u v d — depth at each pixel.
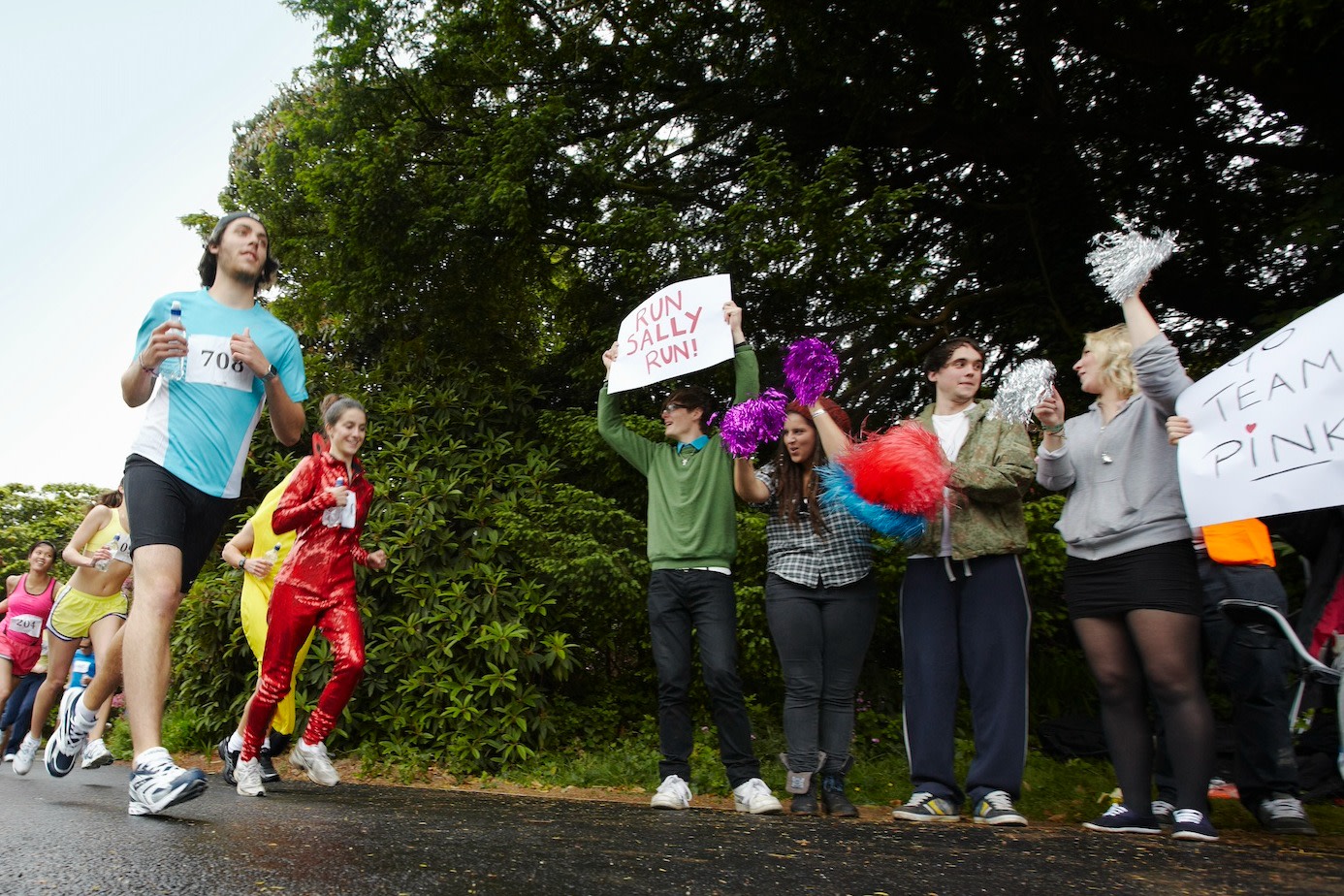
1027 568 5.42
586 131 8.50
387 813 3.30
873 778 4.93
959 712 5.75
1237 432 2.99
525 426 7.36
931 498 3.53
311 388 7.86
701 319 4.42
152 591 2.88
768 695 6.16
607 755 5.71
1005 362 8.27
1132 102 8.68
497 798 4.30
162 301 3.14
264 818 2.93
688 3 7.98
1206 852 2.60
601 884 1.99
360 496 4.27
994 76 7.87
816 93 8.18
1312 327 2.93
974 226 9.02
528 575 6.31
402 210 7.40
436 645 6.01
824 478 3.87
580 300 7.47
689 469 4.24
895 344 7.16
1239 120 8.69
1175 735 3.12
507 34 8.02
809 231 6.20
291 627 4.11
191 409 3.06
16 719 7.60
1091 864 2.36
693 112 8.65
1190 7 7.32
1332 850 2.80
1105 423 3.46
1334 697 3.10
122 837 2.44
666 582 4.14
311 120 8.69
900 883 2.08
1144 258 3.27
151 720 2.81
